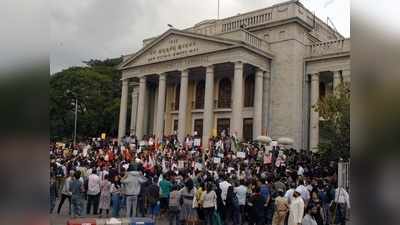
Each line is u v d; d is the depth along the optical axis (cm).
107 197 1627
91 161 2202
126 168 1952
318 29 4103
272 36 3916
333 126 2311
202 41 3834
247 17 4094
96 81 6122
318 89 3725
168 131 4500
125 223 812
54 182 1703
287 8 3822
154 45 4266
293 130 3650
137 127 4378
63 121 5722
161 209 1659
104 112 5975
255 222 1495
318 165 2411
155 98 4791
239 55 3553
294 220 1283
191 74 4225
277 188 1577
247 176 1934
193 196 1429
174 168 2162
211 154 2728
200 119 4284
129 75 4584
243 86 4034
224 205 1547
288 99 3712
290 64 3756
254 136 3684
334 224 1428
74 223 788
